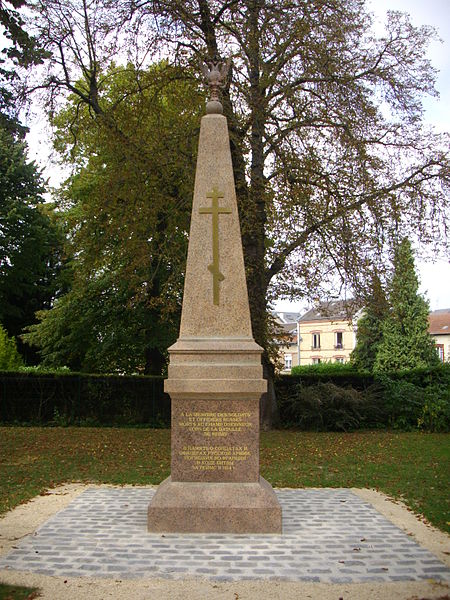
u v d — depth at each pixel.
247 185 14.96
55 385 19.88
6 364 24.28
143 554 5.84
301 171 15.46
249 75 15.87
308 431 18.30
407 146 16.69
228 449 6.82
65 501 8.35
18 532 6.66
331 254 16.25
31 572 5.37
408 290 40.34
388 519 7.33
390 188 16.58
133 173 15.54
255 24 15.04
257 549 6.02
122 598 4.79
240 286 7.30
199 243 7.41
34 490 9.17
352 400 18.16
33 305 36.81
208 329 7.19
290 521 7.19
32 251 33.34
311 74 15.02
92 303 24.69
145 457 12.73
